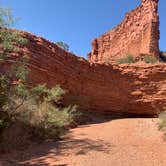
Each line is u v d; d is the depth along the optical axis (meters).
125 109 23.08
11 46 10.42
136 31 38.97
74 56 20.67
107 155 8.32
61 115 13.43
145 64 24.69
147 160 7.80
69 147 9.42
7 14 9.92
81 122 16.12
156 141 10.44
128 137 11.26
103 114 21.92
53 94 12.86
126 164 7.39
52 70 17.42
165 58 38.09
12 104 10.02
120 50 41.75
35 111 11.46
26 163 7.59
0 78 9.38
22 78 10.35
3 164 7.39
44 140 10.54
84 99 19.72
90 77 21.72
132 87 23.80
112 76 23.41
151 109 23.27
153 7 37.69
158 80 23.92
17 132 9.88
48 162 7.66
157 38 36.03
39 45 16.77
